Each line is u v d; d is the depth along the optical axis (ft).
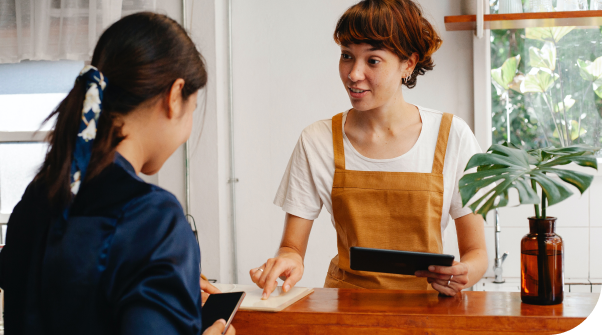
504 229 8.10
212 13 8.29
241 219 9.07
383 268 4.01
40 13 8.17
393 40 4.38
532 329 3.38
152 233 2.27
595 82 7.99
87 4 8.05
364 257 3.93
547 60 8.10
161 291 2.17
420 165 4.91
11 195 9.00
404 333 3.47
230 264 8.96
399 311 3.56
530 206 8.00
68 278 2.24
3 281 2.48
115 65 2.46
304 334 3.60
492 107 8.29
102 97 2.39
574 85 8.07
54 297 2.27
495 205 3.26
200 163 8.42
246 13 8.92
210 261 8.47
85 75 2.36
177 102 2.57
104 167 2.36
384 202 4.89
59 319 2.25
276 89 8.90
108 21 7.68
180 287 2.21
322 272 8.83
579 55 8.02
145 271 2.19
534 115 8.20
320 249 8.83
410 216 4.83
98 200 2.34
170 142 2.62
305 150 5.24
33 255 2.37
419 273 3.95
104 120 2.43
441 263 3.79
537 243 3.66
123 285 2.19
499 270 7.76
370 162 4.97
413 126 4.98
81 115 2.32
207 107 8.38
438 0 8.16
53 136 2.35
